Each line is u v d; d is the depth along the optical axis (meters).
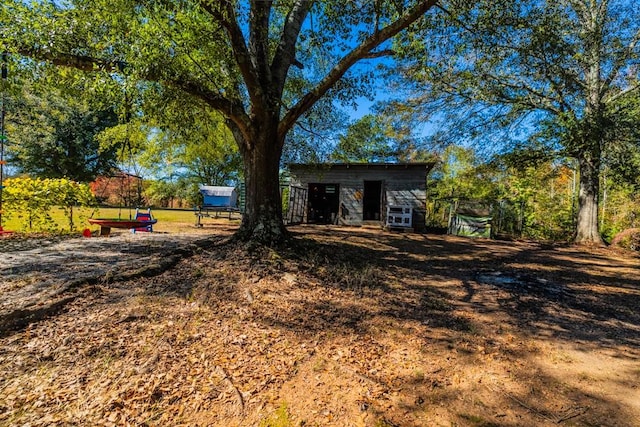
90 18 3.92
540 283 5.15
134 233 8.14
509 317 3.66
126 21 3.77
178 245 6.11
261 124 5.35
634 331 3.38
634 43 8.88
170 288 3.74
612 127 8.27
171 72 4.18
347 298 3.97
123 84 3.84
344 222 13.95
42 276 3.81
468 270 5.93
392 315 3.56
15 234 7.05
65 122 22.09
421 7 4.50
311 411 1.98
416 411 2.01
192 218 14.33
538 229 13.01
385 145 17.59
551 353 2.83
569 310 3.96
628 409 2.08
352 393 2.17
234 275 4.20
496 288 4.79
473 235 11.55
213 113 8.23
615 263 7.29
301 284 4.21
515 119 11.15
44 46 3.86
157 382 2.17
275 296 3.77
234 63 5.08
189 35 3.95
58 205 7.58
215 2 3.82
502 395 2.20
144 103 4.44
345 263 5.37
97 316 2.96
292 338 2.90
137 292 3.55
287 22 6.04
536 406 2.09
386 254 6.89
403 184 13.38
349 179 13.92
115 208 18.38
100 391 2.05
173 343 2.65
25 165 21.64
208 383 2.20
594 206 10.92
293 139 9.05
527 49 5.88
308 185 14.46
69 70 4.67
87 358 2.37
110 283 3.69
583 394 2.24
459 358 2.70
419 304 3.96
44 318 2.83
